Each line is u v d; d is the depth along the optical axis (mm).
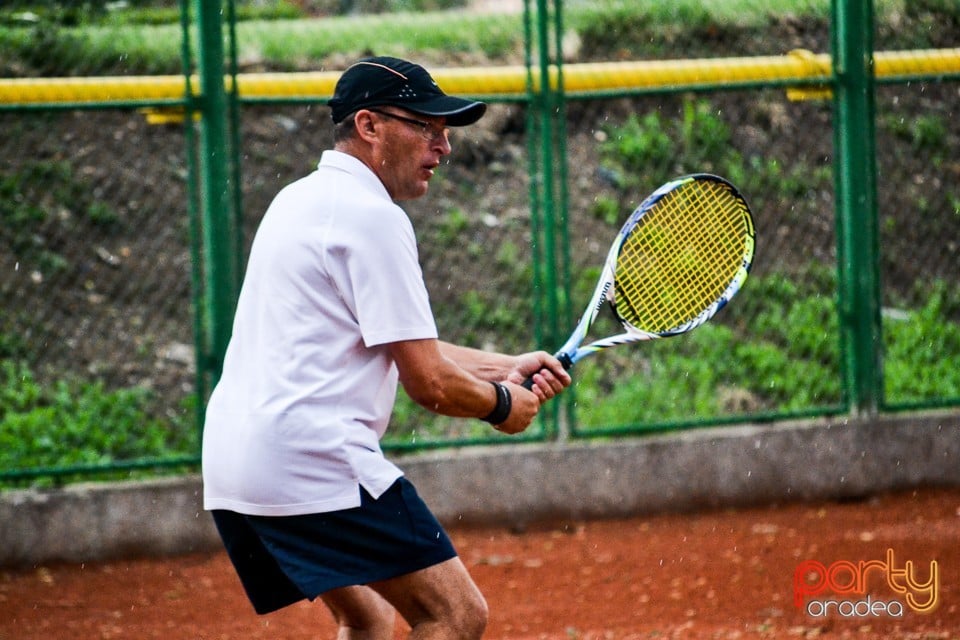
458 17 32875
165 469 20234
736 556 18625
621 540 19844
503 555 19172
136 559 19547
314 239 9273
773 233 28406
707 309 12562
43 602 17391
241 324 9609
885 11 28578
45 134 27688
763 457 21703
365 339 9164
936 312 25750
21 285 25062
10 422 21469
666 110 30312
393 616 11078
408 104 9703
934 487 22312
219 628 16109
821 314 25250
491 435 22703
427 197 28125
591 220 28219
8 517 19141
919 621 15156
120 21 27859
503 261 27062
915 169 29688
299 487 9172
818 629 14906
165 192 27609
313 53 30297
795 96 21750
